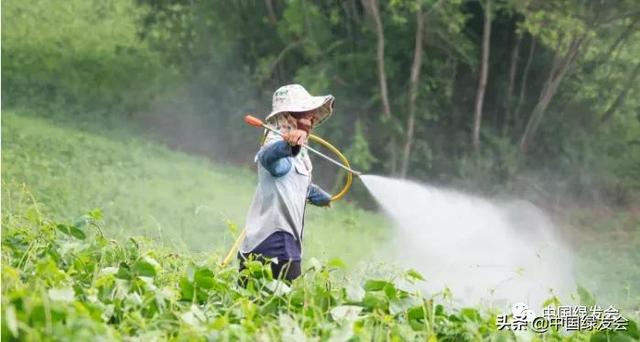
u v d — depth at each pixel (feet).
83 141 99.04
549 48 104.78
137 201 82.17
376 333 31.22
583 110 106.63
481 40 105.09
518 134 106.22
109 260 38.55
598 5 96.99
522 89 105.09
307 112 38.40
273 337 29.35
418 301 35.01
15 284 30.91
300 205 38.78
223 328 29.66
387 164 101.04
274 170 37.52
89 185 84.64
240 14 109.81
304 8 101.71
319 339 29.94
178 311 32.55
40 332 26.32
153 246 45.68
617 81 105.70
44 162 88.84
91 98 117.39
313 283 34.83
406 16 99.71
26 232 40.45
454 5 96.78
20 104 111.86
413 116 99.91
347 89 102.58
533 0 95.04
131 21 133.90
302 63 108.78
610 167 106.32
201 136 113.29
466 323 33.55
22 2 135.95
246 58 112.06
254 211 39.04
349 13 103.45
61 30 131.85
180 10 114.62
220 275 36.99
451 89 102.83
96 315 29.37
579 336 35.22
